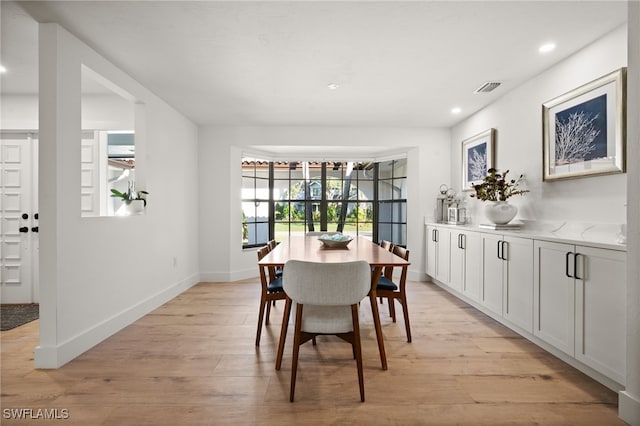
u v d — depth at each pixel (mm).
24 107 3469
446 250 4027
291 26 2207
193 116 4312
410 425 1583
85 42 2406
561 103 2654
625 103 2104
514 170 3330
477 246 3248
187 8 2008
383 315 3221
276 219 5621
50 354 2131
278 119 4453
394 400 1783
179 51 2545
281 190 5641
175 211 3996
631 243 1598
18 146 3586
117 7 1992
